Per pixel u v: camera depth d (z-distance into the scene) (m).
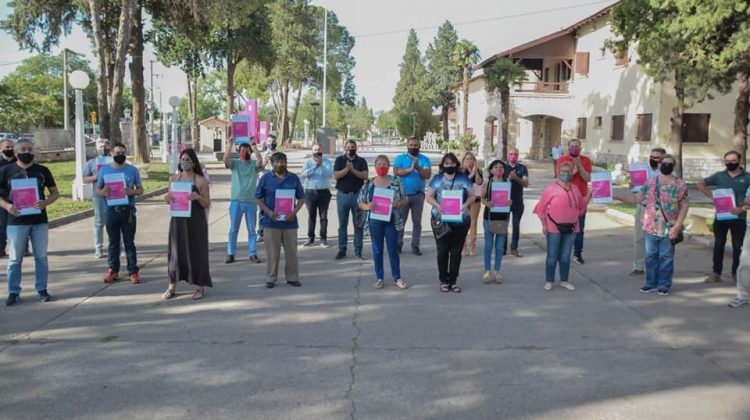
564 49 38.00
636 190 9.19
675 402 4.85
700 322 6.97
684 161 27.34
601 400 4.87
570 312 7.32
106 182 8.29
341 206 10.25
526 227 14.23
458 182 8.03
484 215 8.77
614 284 8.72
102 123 23.56
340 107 100.31
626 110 30.67
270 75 63.44
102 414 4.57
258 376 5.29
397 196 8.34
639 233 9.19
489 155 43.19
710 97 19.39
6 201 7.36
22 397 4.87
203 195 7.68
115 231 8.53
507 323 6.86
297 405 4.73
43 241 7.57
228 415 4.55
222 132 57.09
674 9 17.66
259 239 11.81
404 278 9.01
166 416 4.54
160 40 40.47
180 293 8.05
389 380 5.21
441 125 83.94
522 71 35.47
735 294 8.19
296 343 6.13
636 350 6.03
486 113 44.88
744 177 8.69
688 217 14.09
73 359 5.68
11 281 7.41
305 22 62.03
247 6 29.08
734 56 15.75
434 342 6.19
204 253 7.69
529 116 41.53
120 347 6.00
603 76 33.56
